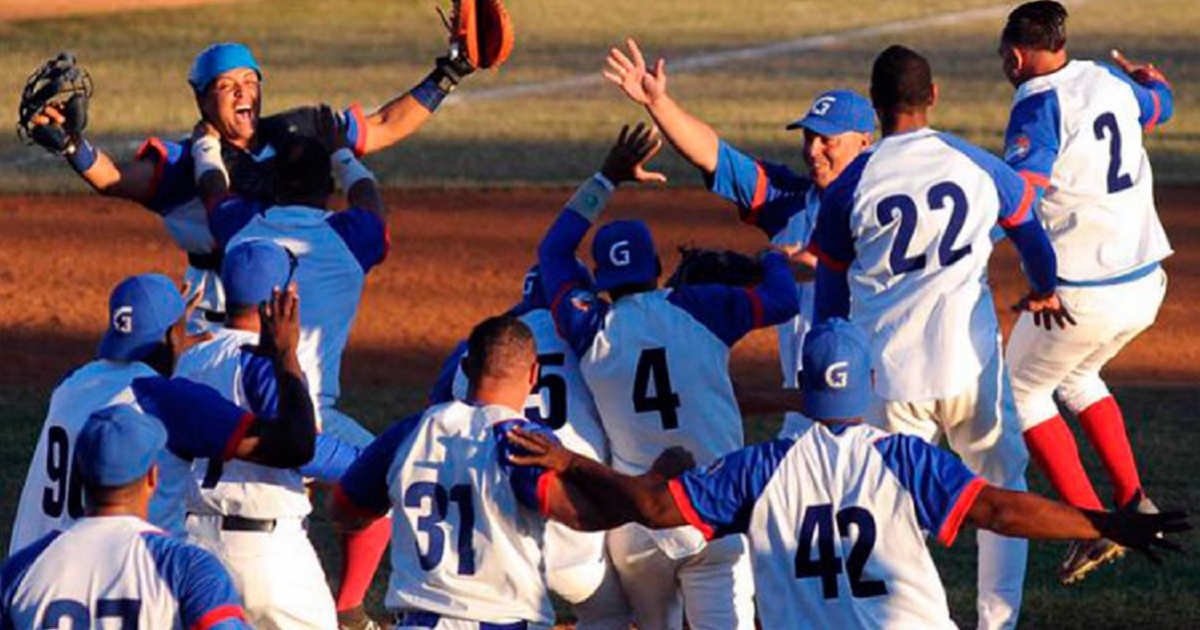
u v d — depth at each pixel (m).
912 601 24.50
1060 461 36.50
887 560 24.48
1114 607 36.50
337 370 33.59
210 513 29.31
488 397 26.16
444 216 72.50
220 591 21.89
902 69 31.47
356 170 34.84
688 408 29.78
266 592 29.44
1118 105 36.47
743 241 68.19
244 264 29.30
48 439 26.45
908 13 124.75
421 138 85.81
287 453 26.61
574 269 30.55
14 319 59.25
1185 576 38.22
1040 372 36.91
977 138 83.81
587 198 31.02
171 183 35.62
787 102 94.44
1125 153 36.53
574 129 88.00
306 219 33.19
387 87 97.44
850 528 24.48
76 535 22.19
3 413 49.66
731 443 30.12
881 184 30.91
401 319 59.91
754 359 55.44
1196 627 35.44
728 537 29.83
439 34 114.75
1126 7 124.81
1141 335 57.97
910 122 31.70
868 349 24.95
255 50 108.75
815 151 32.88
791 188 34.44
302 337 32.78
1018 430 32.12
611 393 29.86
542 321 30.98
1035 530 24.08
